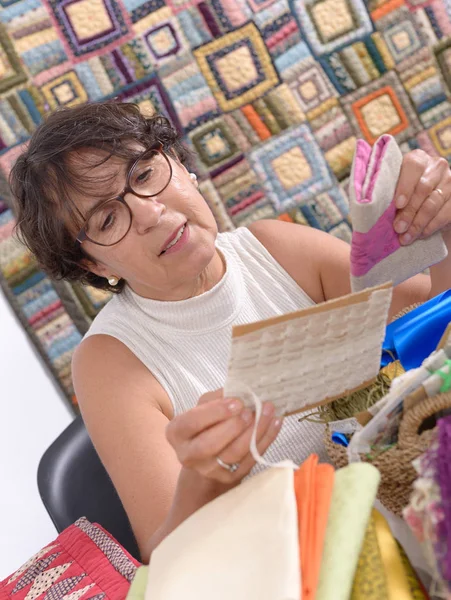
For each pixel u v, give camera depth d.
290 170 1.96
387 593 0.51
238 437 0.58
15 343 1.91
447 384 0.56
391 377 0.74
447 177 0.76
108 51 1.85
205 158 1.91
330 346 0.58
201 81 1.89
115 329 1.03
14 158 1.82
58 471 1.08
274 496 0.53
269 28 1.90
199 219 0.92
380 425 0.59
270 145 1.94
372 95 1.97
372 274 0.76
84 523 0.86
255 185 1.94
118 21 1.84
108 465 0.92
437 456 0.51
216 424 0.58
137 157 0.87
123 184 0.87
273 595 0.46
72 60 1.84
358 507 0.53
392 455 0.58
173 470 0.87
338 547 0.51
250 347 0.54
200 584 0.51
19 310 1.87
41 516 1.89
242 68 1.91
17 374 1.90
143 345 1.01
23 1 1.82
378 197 0.69
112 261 0.93
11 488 1.86
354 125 1.97
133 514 0.87
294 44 1.92
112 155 0.87
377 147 0.72
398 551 0.56
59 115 0.91
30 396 1.92
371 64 1.96
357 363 0.62
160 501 0.85
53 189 0.90
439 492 0.50
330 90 1.95
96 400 0.96
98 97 1.85
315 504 0.53
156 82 1.87
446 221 0.77
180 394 0.99
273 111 1.93
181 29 1.87
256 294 1.09
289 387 0.59
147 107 1.87
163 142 0.96
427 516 0.50
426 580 0.55
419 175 0.73
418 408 0.56
